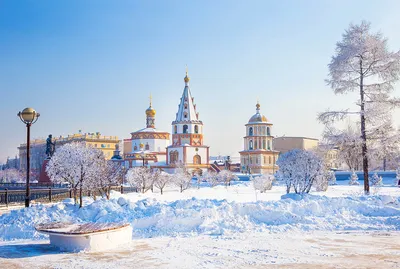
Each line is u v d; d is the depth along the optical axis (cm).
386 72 2512
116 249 1151
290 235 1328
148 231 1463
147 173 4456
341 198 1803
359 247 1126
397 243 1179
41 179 5134
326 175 3133
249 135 10812
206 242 1234
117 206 1752
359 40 2580
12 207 2333
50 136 5216
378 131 2509
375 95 2555
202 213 1533
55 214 1641
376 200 1841
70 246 1142
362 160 2772
